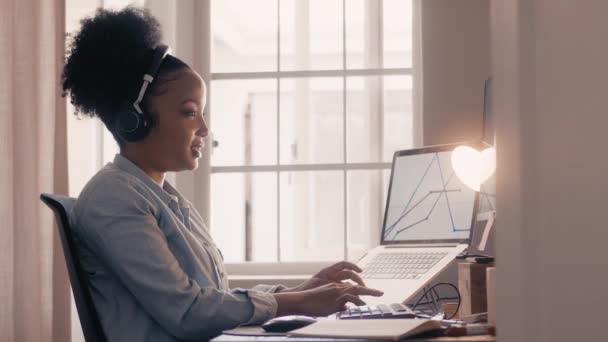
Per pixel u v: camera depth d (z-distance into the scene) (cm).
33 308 222
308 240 280
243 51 291
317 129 292
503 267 66
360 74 274
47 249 229
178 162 161
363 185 277
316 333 110
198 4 273
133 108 155
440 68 249
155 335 141
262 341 110
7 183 221
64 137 233
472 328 110
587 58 64
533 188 64
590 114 63
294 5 285
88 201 144
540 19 63
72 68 157
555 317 63
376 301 165
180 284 138
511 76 65
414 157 216
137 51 155
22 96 226
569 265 63
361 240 276
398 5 277
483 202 209
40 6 233
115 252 138
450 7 250
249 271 269
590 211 63
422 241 201
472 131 247
